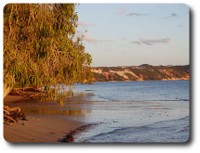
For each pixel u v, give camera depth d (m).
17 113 13.09
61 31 8.08
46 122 13.27
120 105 24.17
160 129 13.59
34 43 7.89
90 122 14.59
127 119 16.39
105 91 51.47
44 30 7.82
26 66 7.77
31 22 7.81
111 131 12.73
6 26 7.77
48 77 8.16
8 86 8.64
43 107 20.27
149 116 17.91
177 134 12.55
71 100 27.83
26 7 7.77
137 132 12.83
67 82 8.70
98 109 20.66
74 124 13.52
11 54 7.55
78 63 8.48
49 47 7.87
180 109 22.00
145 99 31.86
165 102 27.98
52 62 8.20
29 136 10.52
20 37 7.97
